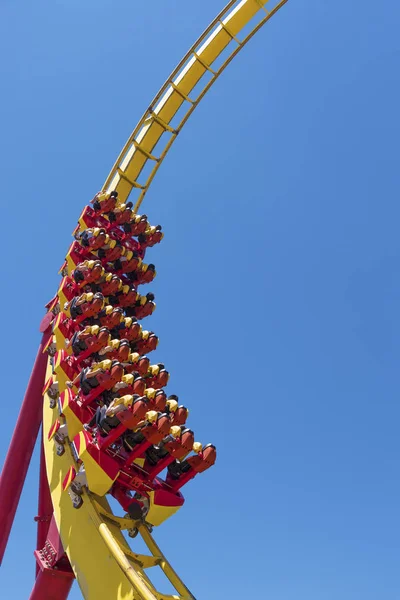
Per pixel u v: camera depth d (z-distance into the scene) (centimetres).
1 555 1889
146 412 1355
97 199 2217
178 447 1420
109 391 1515
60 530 1433
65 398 1530
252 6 2461
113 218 2208
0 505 1927
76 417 1496
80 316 1727
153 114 2583
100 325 1775
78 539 1366
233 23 2491
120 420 1324
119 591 1207
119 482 1429
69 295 1923
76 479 1391
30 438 2017
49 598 1571
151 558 1369
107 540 1262
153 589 1223
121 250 2070
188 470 1476
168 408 1472
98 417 1385
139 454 1402
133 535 1459
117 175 2598
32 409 2030
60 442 1567
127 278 2195
